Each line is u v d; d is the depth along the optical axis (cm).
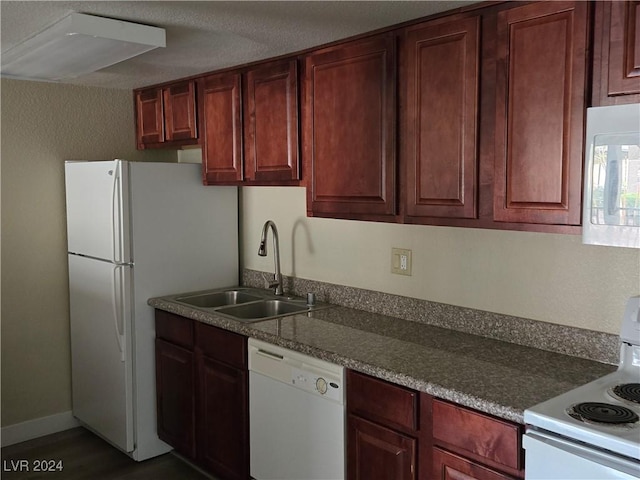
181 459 339
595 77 178
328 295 319
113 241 324
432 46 219
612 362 212
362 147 246
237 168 313
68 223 364
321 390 234
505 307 244
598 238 168
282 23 232
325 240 320
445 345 238
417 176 228
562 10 182
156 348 334
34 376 366
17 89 347
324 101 262
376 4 206
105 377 342
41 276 365
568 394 177
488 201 207
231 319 283
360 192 249
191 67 313
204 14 222
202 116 336
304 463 246
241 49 273
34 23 237
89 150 378
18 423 361
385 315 289
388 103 235
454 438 190
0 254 349
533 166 192
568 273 223
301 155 279
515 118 195
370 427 217
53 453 346
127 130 393
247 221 370
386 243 289
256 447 271
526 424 167
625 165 161
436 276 268
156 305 327
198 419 307
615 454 147
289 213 340
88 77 343
